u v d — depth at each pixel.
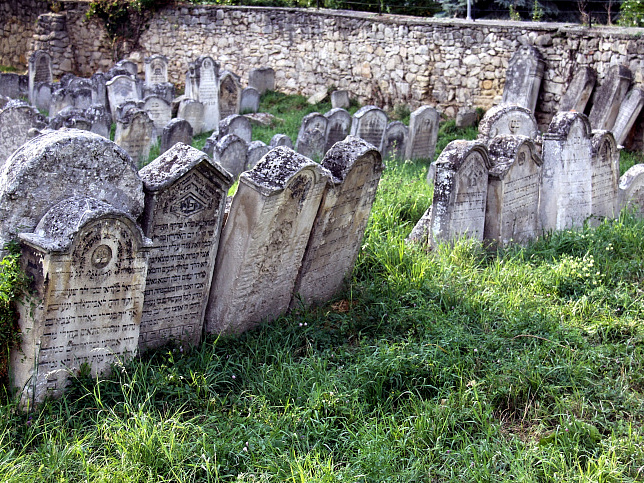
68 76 20.12
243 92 19.02
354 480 3.71
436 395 4.73
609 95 14.60
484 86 17.73
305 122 13.80
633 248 7.66
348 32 20.12
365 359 4.95
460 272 6.55
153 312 5.02
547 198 8.54
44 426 4.00
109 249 4.38
